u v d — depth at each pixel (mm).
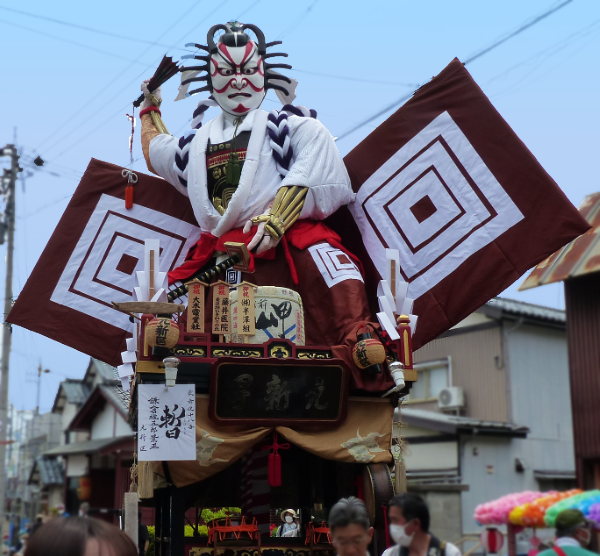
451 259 9484
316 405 7910
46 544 2299
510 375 20234
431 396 21859
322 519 9203
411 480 19391
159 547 8578
